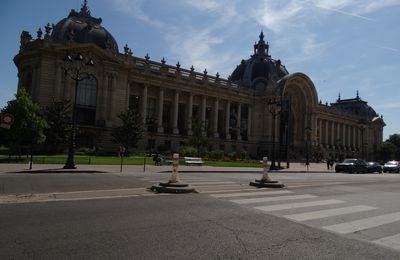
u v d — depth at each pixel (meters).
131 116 64.19
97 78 69.06
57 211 10.45
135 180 22.12
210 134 90.56
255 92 101.00
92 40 70.88
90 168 33.16
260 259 7.04
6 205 11.09
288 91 103.38
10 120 23.67
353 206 14.43
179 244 7.76
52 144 54.34
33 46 65.25
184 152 62.66
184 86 85.81
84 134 66.50
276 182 20.27
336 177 35.22
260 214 11.56
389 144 147.62
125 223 9.40
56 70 64.38
